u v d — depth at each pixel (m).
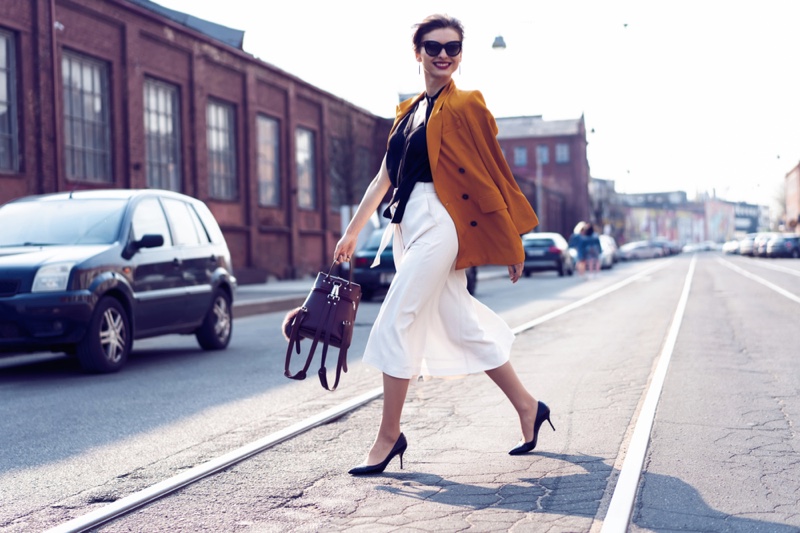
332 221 34.78
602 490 3.68
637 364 7.51
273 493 3.78
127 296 8.29
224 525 3.35
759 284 21.97
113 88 21.05
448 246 3.86
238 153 27.72
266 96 29.61
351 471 4.04
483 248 3.94
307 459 4.39
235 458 4.37
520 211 4.02
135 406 6.21
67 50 19.58
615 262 52.97
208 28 31.23
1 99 17.52
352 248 4.14
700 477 3.90
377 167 37.62
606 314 13.12
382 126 37.91
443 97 3.94
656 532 3.16
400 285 3.86
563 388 6.38
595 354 8.31
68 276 7.68
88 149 20.30
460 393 6.29
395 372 3.86
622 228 122.00
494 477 3.94
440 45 3.92
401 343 3.86
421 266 3.83
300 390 6.75
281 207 30.53
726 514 3.37
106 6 20.64
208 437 5.06
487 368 4.10
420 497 3.65
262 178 29.69
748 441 4.59
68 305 7.61
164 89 23.69
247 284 26.81
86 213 8.74
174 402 6.35
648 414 5.23
